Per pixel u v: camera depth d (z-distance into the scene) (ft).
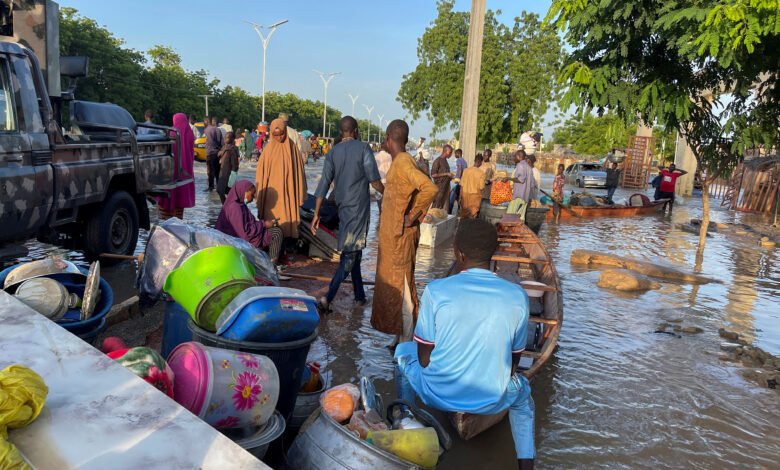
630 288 26.61
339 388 9.40
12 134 16.17
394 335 17.35
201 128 83.71
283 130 23.72
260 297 9.39
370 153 18.56
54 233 18.81
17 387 6.00
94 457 5.75
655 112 24.94
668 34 21.25
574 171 111.55
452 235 39.88
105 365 7.70
